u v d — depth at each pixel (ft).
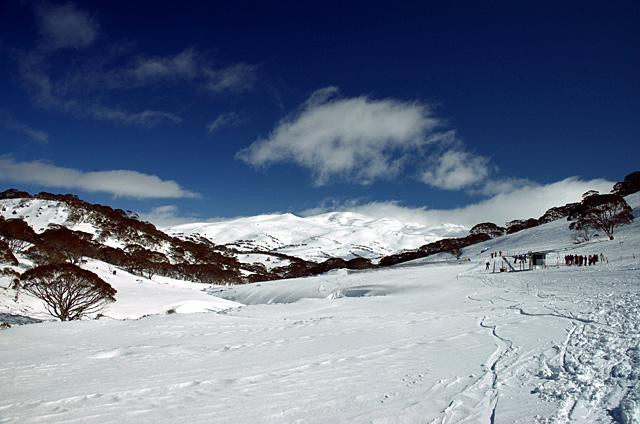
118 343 55.16
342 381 32.27
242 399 28.40
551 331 46.70
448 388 29.01
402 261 494.59
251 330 64.44
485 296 99.96
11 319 128.98
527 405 24.07
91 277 145.89
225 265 560.61
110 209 533.14
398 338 51.24
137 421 24.79
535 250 256.32
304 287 235.20
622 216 225.35
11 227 267.39
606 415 21.04
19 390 32.12
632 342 34.76
